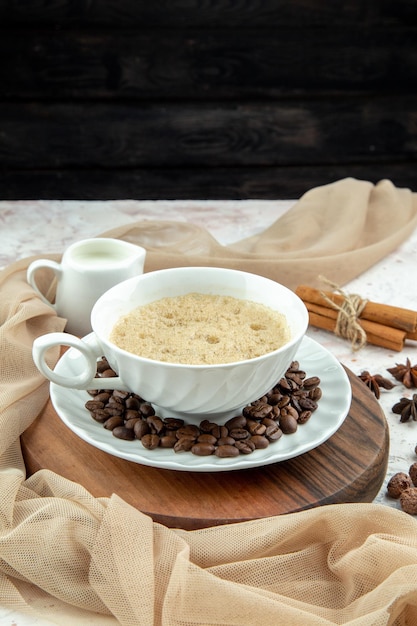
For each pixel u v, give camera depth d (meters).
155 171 1.45
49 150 1.41
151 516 0.66
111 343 0.68
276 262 0.92
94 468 0.69
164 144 1.42
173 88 1.38
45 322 0.82
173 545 0.64
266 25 1.35
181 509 0.66
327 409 0.72
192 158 1.44
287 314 0.73
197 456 0.68
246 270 0.92
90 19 1.32
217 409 0.69
